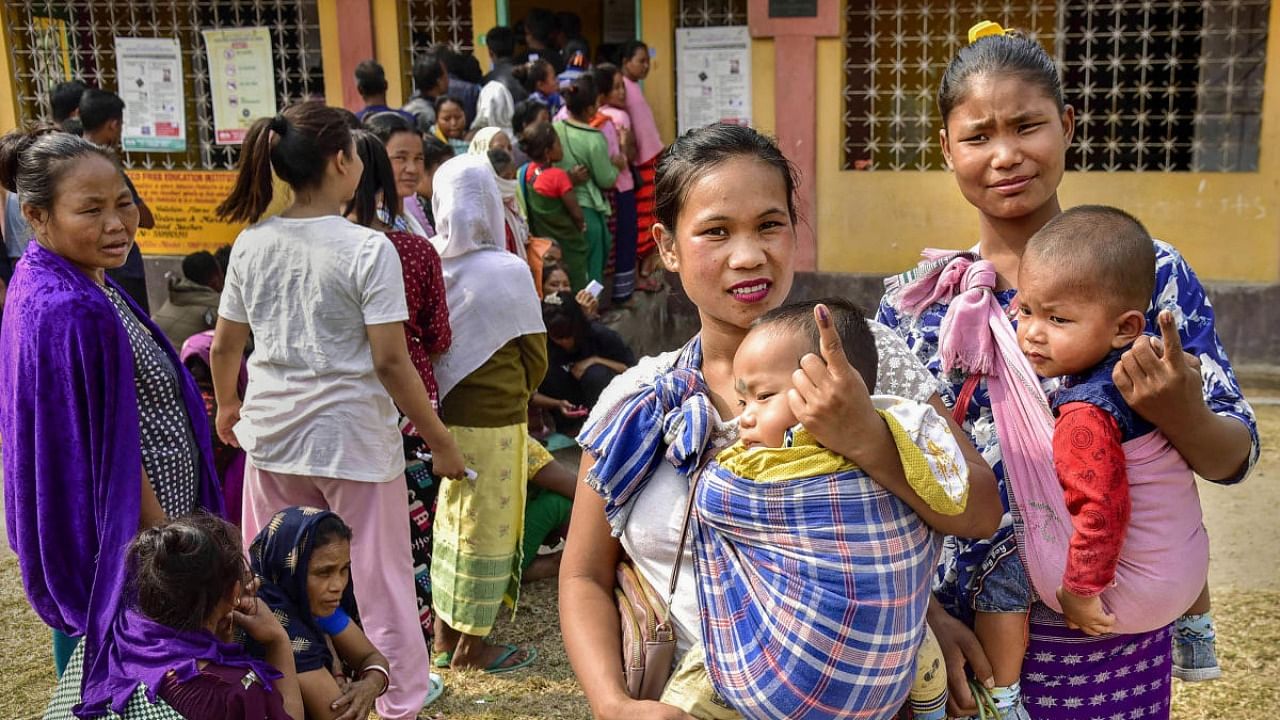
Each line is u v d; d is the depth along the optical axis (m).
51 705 2.81
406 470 4.07
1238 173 7.76
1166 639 2.13
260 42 8.97
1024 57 2.10
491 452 4.11
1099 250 1.89
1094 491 1.90
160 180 9.22
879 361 1.83
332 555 3.09
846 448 1.62
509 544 4.21
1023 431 2.01
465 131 7.73
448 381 4.04
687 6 8.70
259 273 3.49
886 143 8.57
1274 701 3.92
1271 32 7.55
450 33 9.05
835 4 8.13
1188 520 1.97
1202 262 7.93
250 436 3.57
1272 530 5.37
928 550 1.71
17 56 9.27
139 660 2.58
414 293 3.75
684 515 1.78
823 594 1.61
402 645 3.62
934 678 1.85
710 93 8.58
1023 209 2.11
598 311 8.21
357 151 3.87
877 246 8.51
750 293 1.80
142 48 9.09
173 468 3.10
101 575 2.79
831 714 1.64
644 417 1.81
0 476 6.06
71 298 2.83
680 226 1.84
